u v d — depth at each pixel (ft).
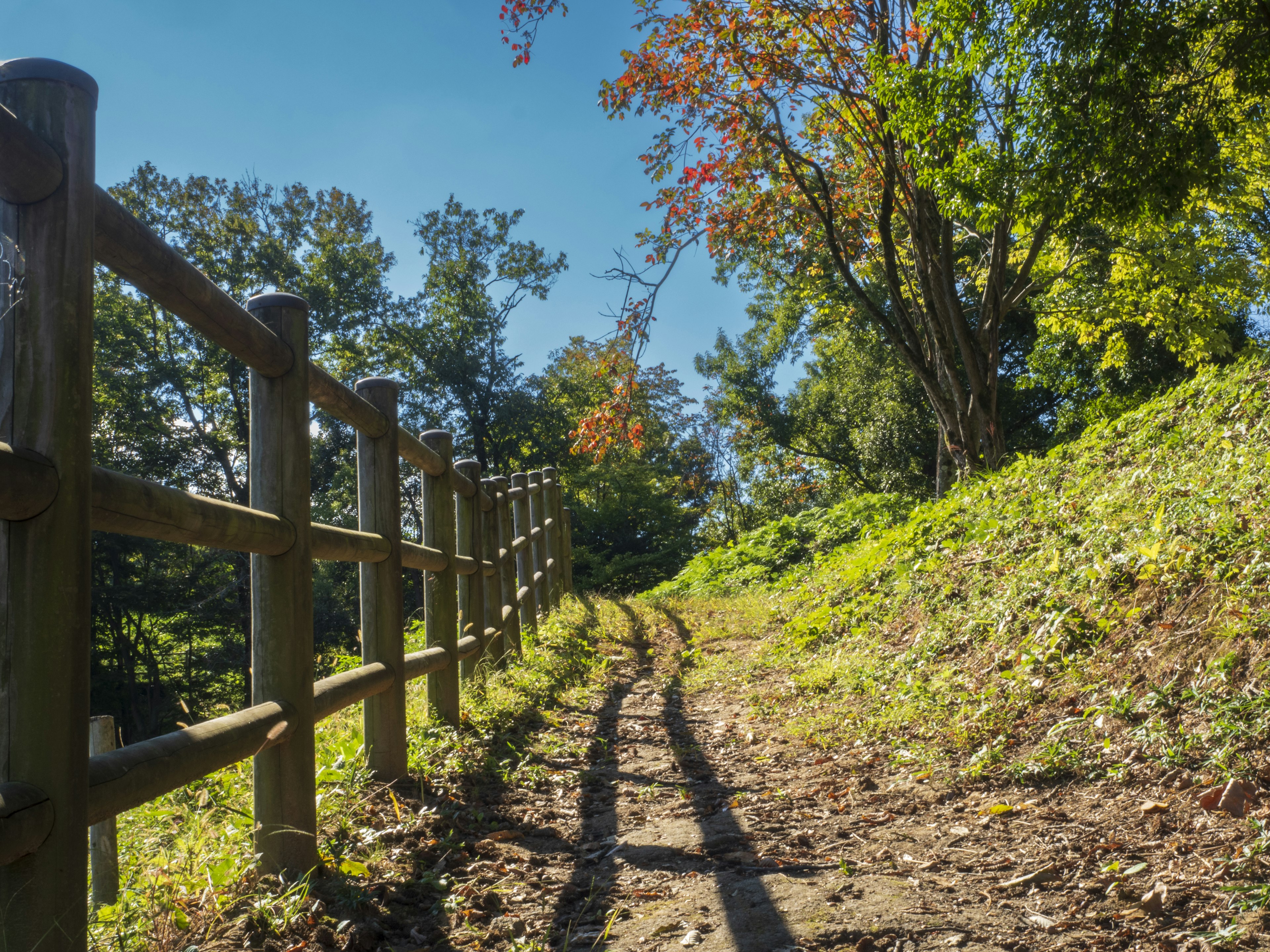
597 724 19.25
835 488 103.50
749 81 36.50
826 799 12.58
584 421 39.68
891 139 35.94
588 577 106.42
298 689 9.37
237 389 79.56
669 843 11.20
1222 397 22.22
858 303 73.97
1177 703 11.55
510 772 14.55
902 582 24.86
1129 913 7.62
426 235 103.55
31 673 5.48
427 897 9.25
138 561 82.12
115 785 6.15
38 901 5.39
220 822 10.04
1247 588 12.42
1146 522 17.04
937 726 14.48
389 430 13.69
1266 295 64.13
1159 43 24.54
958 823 10.68
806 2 35.22
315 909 8.27
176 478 79.30
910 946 7.50
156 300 7.36
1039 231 37.32
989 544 22.85
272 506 9.52
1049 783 11.33
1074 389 76.28
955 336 38.73
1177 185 25.55
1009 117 27.07
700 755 16.24
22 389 5.62
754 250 48.85
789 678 21.98
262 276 82.69
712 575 51.44
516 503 32.09
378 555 12.76
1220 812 9.11
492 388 104.32
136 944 7.13
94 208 6.08
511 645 24.99
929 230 39.01
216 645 89.35
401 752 13.10
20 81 5.81
